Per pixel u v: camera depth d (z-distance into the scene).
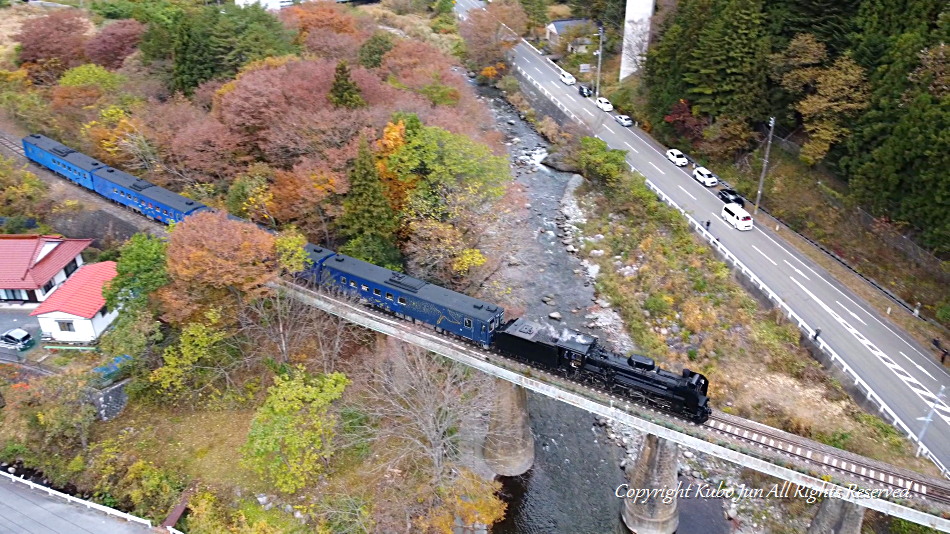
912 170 46.97
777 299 48.47
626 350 49.50
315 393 37.22
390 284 42.97
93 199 57.53
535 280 57.50
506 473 41.66
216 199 54.25
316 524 36.12
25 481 37.75
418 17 105.56
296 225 49.53
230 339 44.12
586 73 87.50
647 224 60.28
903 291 47.97
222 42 64.25
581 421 45.41
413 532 36.00
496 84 88.88
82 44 74.06
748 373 45.75
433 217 49.53
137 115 59.38
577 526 39.41
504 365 38.91
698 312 50.69
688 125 65.88
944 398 40.50
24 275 47.06
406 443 40.22
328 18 79.94
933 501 31.61
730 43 60.72
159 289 41.72
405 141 50.84
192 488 37.28
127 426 40.62
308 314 44.78
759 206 59.91
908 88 48.72
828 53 56.38
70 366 42.62
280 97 54.12
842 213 53.62
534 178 71.94
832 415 41.44
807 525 38.06
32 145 60.94
